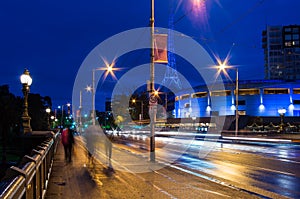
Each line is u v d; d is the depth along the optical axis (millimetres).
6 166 22484
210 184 13891
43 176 10266
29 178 5621
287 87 114750
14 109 32781
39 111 73188
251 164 21219
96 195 11750
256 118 83875
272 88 115250
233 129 79250
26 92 23797
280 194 11734
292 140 44594
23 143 22188
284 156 26938
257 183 14070
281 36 186875
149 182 14461
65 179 15336
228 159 24469
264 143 46312
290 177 15734
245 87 116312
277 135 61688
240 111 116438
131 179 15250
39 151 9188
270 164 21188
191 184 13891
